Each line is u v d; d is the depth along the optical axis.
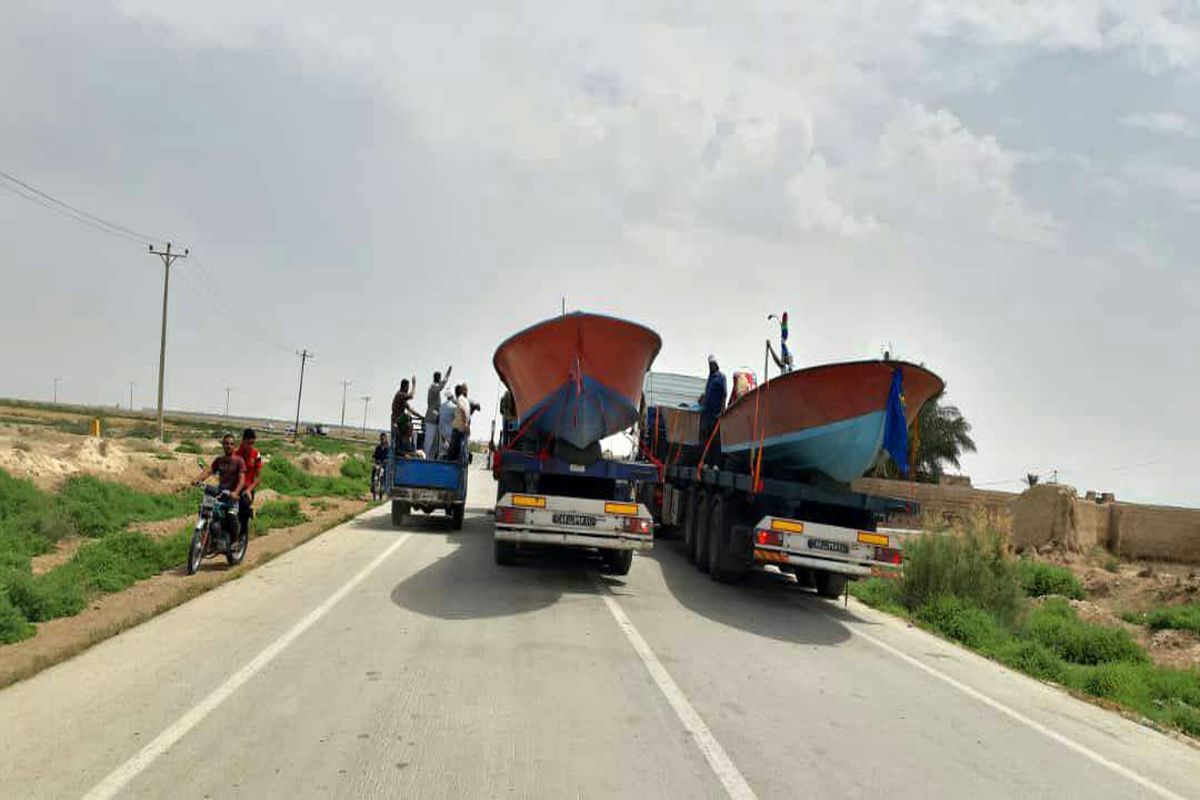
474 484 39.81
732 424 15.11
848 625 11.75
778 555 11.93
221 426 98.19
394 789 4.70
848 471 13.17
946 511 34.47
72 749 5.07
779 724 6.54
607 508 11.95
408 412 19.47
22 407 101.00
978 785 5.69
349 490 28.38
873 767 5.78
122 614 8.88
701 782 5.15
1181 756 7.20
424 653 7.75
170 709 5.86
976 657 10.83
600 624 9.74
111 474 21.38
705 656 8.60
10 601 8.37
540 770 5.12
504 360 13.89
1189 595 18.50
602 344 12.62
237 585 10.73
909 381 12.46
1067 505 27.72
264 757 5.07
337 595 10.34
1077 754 6.79
